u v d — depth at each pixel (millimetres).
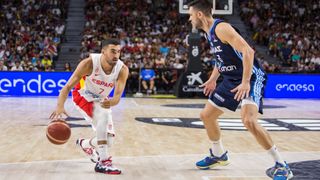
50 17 20312
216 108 4195
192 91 14523
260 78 4027
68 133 4086
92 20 20312
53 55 17469
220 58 4105
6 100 12930
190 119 8852
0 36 18625
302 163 4691
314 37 19969
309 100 14570
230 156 5102
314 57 17484
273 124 8312
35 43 18203
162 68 15789
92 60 4098
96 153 4527
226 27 3863
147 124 8023
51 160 4766
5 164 4555
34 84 14695
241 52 3789
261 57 17297
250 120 3859
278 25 21156
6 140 6117
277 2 22641
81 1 21875
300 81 15500
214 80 4551
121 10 21266
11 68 15609
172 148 5586
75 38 19891
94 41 18000
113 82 4230
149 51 17422
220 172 4293
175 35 19422
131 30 19688
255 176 4137
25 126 7582
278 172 3869
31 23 19984
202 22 4066
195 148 5598
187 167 4508
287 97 15461
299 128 7754
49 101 12664
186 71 14523
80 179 3949
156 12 21422
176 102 12992
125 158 4926
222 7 13609
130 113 9867
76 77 4105
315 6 22250
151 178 4027
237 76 4078
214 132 4324
